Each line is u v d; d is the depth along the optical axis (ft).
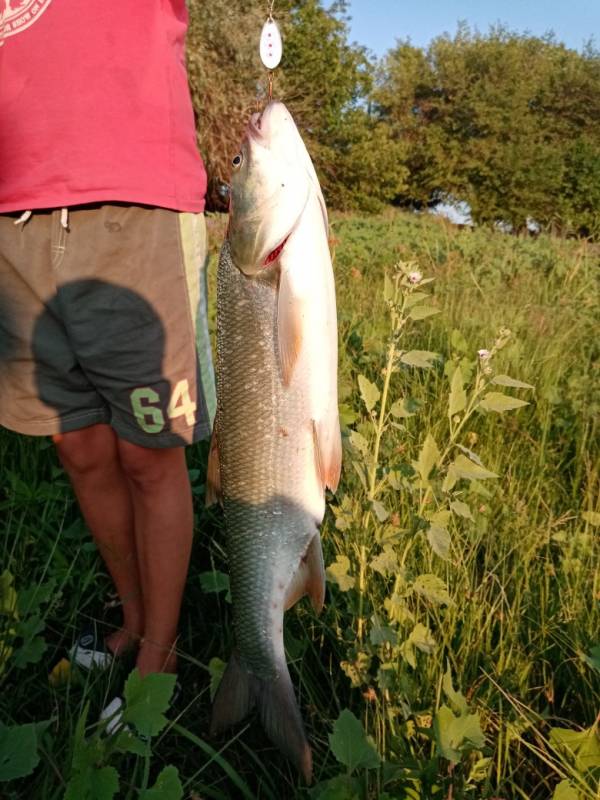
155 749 3.46
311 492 3.01
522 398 6.95
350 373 6.44
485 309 9.71
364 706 3.51
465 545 4.42
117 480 3.82
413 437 5.58
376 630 3.25
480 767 3.08
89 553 4.43
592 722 3.47
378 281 12.60
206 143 34.17
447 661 3.44
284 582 3.11
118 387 3.44
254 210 2.74
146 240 3.29
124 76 3.18
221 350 3.03
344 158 54.19
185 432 3.54
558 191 59.00
